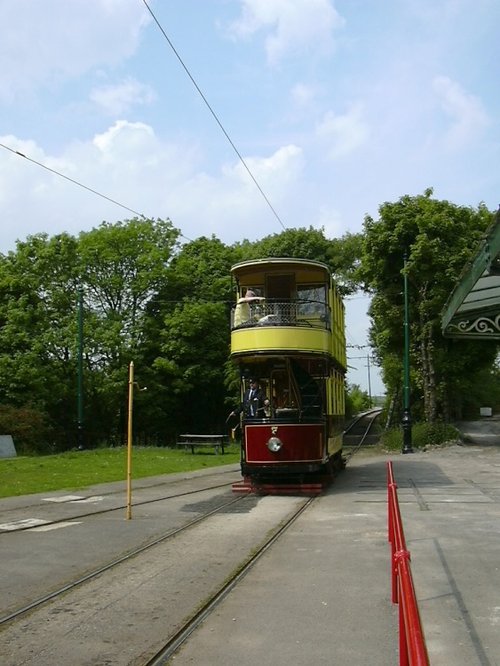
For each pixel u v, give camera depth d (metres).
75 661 6.01
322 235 48.81
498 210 6.27
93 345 40.44
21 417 35.44
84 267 42.41
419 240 34.69
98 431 43.03
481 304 8.95
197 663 5.96
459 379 37.22
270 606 7.59
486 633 6.55
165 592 8.23
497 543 10.66
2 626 6.98
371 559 9.78
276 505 15.76
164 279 43.94
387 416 48.38
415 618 3.30
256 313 18.83
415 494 17.06
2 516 14.09
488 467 24.39
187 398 46.88
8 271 42.00
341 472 23.52
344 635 6.58
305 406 18.28
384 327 38.56
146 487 19.88
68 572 9.27
